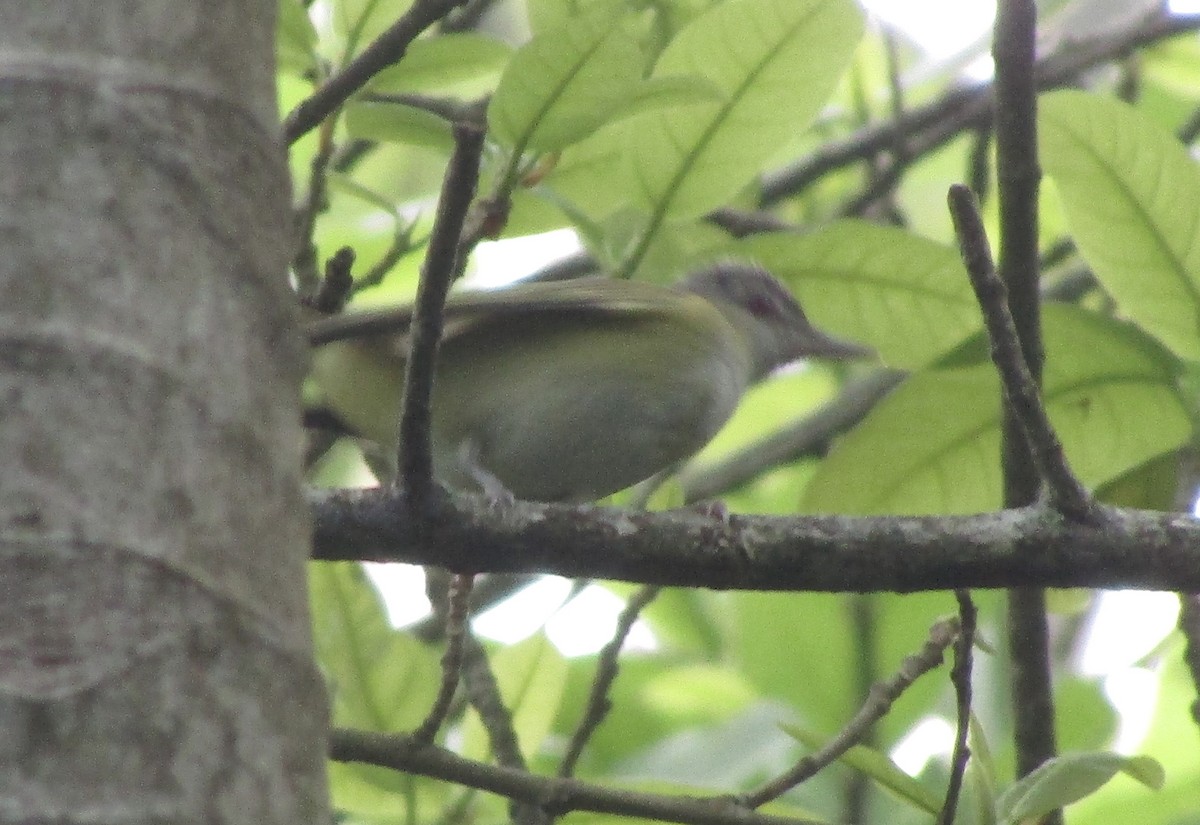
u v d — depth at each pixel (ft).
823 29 27.68
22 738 10.54
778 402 53.11
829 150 43.73
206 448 11.94
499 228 24.77
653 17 30.83
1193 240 27.20
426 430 21.26
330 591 28.73
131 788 10.65
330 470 47.44
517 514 22.41
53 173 12.21
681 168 28.53
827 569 22.43
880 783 24.54
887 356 31.07
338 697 28.43
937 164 50.98
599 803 24.36
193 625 11.29
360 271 39.96
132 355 11.89
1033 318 24.54
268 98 13.55
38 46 12.53
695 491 44.19
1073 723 36.63
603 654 28.14
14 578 11.02
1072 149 27.43
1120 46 42.34
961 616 22.45
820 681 38.99
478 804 28.63
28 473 11.31
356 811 28.35
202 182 12.70
